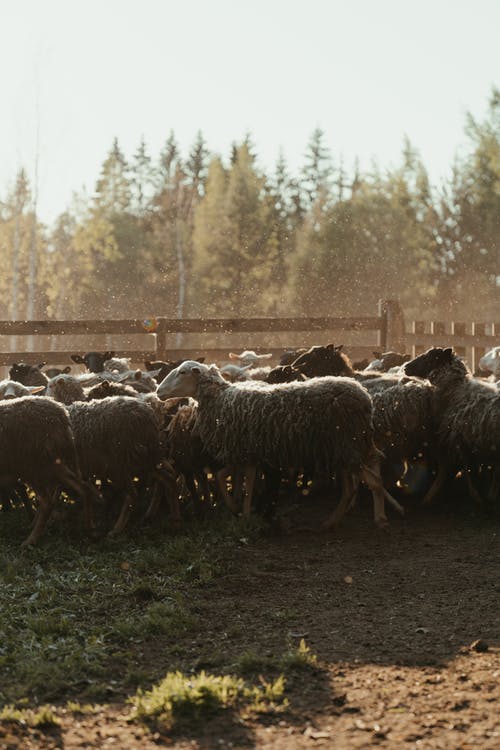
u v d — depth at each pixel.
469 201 50.31
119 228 53.41
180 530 9.50
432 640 6.24
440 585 7.59
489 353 15.07
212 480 11.13
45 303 53.94
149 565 8.23
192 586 7.66
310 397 9.05
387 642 6.23
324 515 10.13
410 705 5.12
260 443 9.23
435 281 51.16
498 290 49.66
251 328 18.42
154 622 6.59
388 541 9.08
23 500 10.04
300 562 8.38
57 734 4.86
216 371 9.95
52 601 7.12
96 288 53.12
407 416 10.07
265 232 51.62
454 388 10.09
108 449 9.43
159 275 53.78
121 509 10.18
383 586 7.62
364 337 47.03
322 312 50.97
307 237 52.09
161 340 18.06
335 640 6.30
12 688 5.44
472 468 10.07
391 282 50.47
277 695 5.25
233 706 5.16
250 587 7.65
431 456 10.45
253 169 54.16
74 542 9.12
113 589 7.49
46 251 54.44
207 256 50.72
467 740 4.65
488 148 48.78
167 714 5.00
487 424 9.56
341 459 9.07
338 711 5.08
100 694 5.43
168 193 63.56
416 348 20.06
